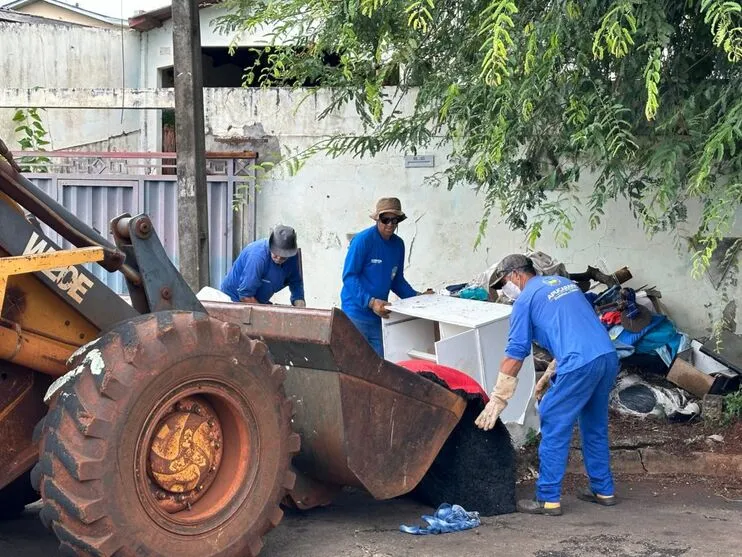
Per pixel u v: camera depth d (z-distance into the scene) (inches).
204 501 180.9
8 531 211.6
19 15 657.0
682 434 299.1
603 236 367.2
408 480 216.4
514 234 382.0
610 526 223.3
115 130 546.9
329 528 218.8
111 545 161.8
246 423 183.0
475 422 233.1
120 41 566.9
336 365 202.5
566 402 233.1
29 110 477.4
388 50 286.4
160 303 187.6
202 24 556.4
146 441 168.4
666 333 335.3
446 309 289.1
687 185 242.8
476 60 267.3
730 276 354.6
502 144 235.1
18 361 173.6
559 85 237.1
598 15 225.1
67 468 159.3
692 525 224.5
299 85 329.4
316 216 403.2
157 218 415.5
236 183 406.6
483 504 233.9
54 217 179.8
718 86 236.7
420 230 392.5
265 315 211.6
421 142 321.7
